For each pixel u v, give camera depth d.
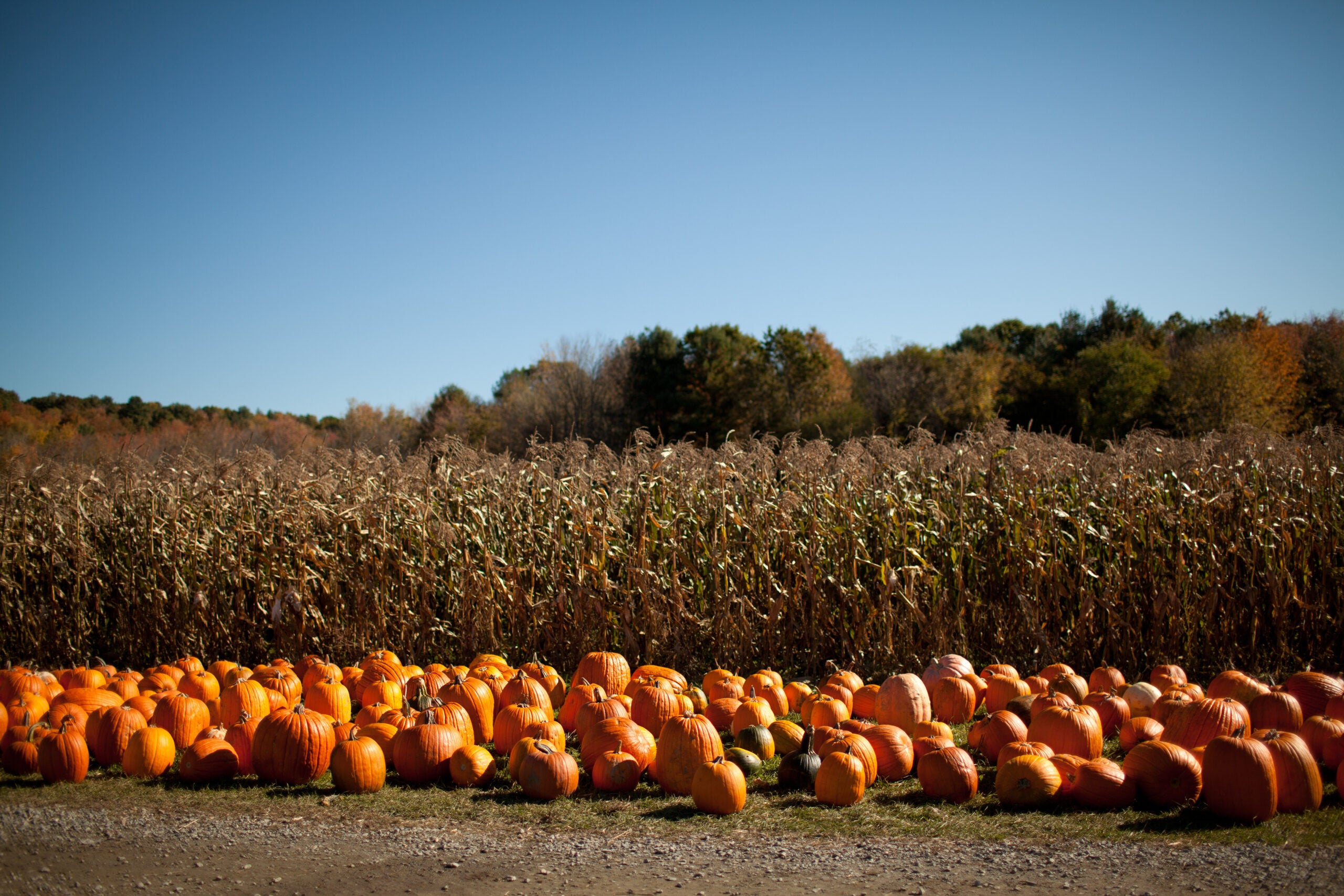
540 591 9.04
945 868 4.04
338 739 5.77
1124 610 8.09
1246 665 7.96
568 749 6.30
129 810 5.06
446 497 9.52
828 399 37.38
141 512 9.62
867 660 8.24
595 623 8.60
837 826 4.67
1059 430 32.47
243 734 5.79
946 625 8.08
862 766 5.09
